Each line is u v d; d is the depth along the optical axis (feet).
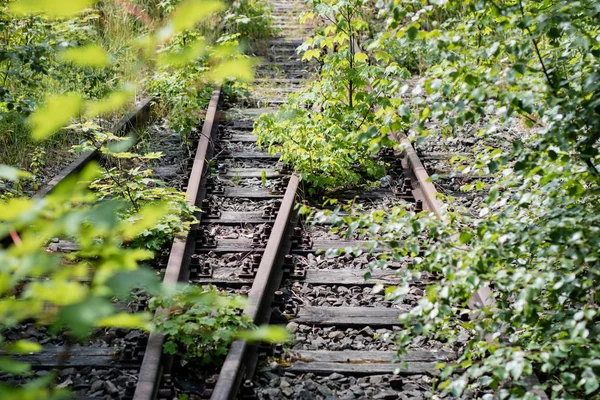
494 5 11.86
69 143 25.43
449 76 12.05
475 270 11.05
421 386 13.69
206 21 38.40
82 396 13.00
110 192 19.49
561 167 11.39
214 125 28.58
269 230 19.93
